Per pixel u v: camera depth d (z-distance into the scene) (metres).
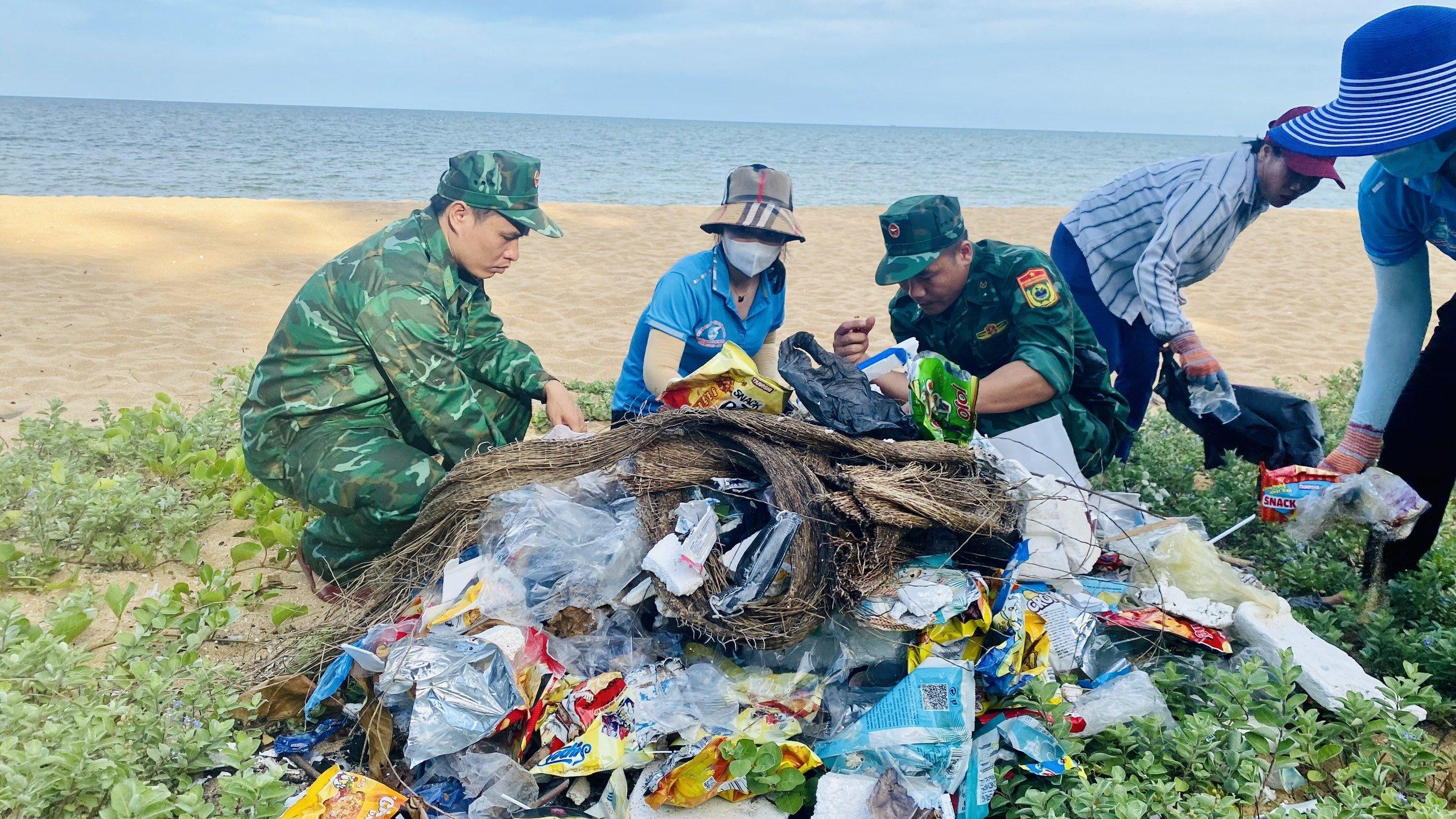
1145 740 2.68
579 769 2.48
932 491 2.88
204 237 11.59
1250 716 2.76
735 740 2.52
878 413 3.22
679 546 2.69
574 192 26.58
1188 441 5.37
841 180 35.44
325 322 3.50
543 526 2.88
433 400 3.51
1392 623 3.42
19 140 41.50
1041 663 2.83
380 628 2.84
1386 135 2.96
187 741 2.60
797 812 2.57
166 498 4.10
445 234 3.62
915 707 2.57
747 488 2.98
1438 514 3.54
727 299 3.67
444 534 3.09
